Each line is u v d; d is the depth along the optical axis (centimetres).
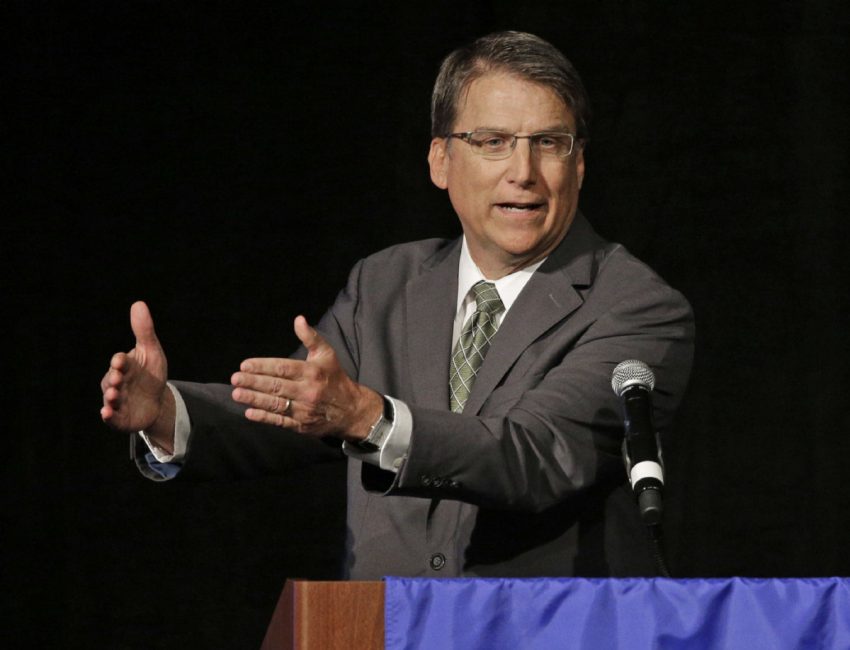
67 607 1585
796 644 580
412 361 884
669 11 1647
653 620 581
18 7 1614
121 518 1599
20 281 1606
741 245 1627
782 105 1628
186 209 1628
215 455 822
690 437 1616
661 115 1645
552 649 578
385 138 1641
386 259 973
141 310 743
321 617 582
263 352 1619
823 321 1606
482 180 873
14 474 1591
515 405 805
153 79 1633
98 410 1603
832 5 1616
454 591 579
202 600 1597
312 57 1647
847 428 1592
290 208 1636
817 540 1584
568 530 823
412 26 1647
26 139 1612
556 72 880
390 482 725
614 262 898
